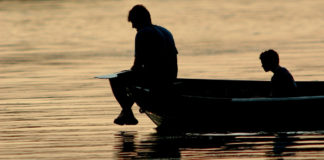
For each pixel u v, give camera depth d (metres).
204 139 29.02
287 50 67.81
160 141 28.64
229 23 103.31
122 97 30.41
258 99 29.62
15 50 73.94
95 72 54.66
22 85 47.72
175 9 133.12
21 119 34.34
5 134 30.52
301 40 77.75
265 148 26.70
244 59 60.97
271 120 29.97
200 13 122.81
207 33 89.44
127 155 25.95
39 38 87.50
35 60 64.31
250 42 77.06
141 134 30.33
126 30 95.69
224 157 25.25
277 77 30.55
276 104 29.62
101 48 74.00
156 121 31.78
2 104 39.38
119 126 32.31
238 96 34.81
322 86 33.94
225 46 73.38
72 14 124.38
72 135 30.09
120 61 61.75
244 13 122.06
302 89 34.09
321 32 87.31
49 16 120.81
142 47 29.83
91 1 156.75
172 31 92.75
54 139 29.27
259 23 102.69
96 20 112.00
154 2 154.12
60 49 74.19
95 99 40.72
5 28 101.62
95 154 26.23
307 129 30.27
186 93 34.28
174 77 30.62
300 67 54.47
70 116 35.03
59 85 47.34
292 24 99.81
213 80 34.56
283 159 24.69
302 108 29.72
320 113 29.86
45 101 40.25
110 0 160.38
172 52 30.45
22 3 153.38
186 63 59.09
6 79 51.22
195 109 30.19
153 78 29.98
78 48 74.81
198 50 69.88
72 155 26.11
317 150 26.12
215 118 30.19
